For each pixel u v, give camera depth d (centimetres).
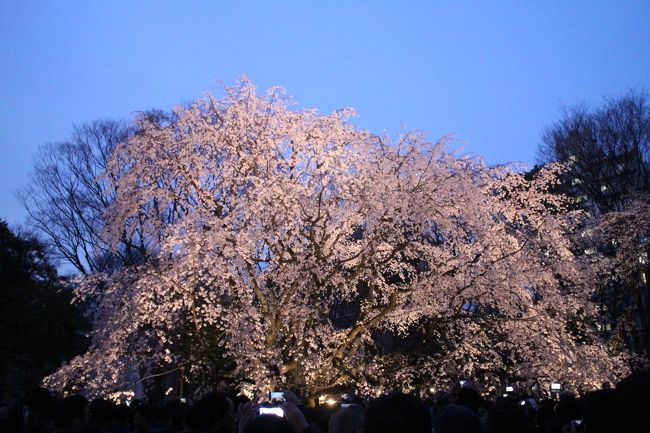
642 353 2183
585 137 2598
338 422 414
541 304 1573
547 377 1557
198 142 1426
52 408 658
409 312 1517
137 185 1440
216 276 1400
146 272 1389
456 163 1467
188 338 1505
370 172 1397
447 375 1513
